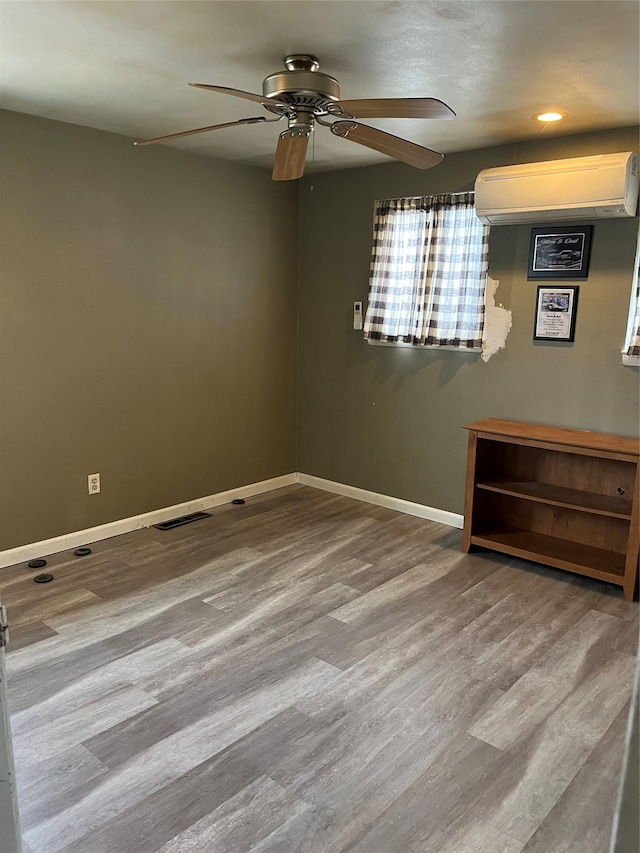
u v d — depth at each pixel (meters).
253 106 3.14
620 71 2.53
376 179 4.45
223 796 2.01
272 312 4.93
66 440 3.80
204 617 3.10
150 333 4.13
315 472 5.23
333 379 4.97
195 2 1.97
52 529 3.81
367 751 2.21
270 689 2.55
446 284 4.18
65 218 3.60
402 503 4.66
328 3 1.96
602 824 1.91
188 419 4.46
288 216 4.91
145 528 4.28
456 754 2.20
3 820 0.98
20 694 2.50
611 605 3.26
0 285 3.39
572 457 3.74
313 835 1.86
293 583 3.48
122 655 2.77
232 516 4.54
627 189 3.21
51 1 1.98
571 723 2.36
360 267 4.65
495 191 3.58
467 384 4.22
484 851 1.82
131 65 2.56
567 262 3.68
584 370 3.71
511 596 3.35
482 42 2.25
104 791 2.02
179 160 4.11
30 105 3.18
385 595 3.35
